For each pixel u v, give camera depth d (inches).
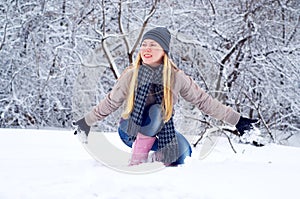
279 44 373.7
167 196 60.5
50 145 127.0
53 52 382.0
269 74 362.3
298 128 380.8
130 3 347.9
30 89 383.9
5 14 390.9
